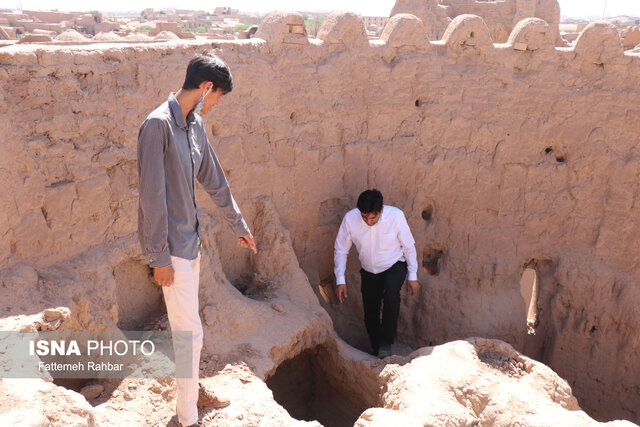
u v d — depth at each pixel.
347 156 5.11
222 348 3.64
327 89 4.83
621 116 5.31
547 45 5.37
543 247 5.86
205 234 4.03
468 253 5.81
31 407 2.25
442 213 5.70
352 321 5.55
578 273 5.71
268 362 3.64
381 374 3.89
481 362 3.82
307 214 4.98
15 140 3.08
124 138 3.62
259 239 4.58
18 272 3.01
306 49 4.65
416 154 5.39
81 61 3.38
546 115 5.50
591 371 5.86
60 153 3.30
